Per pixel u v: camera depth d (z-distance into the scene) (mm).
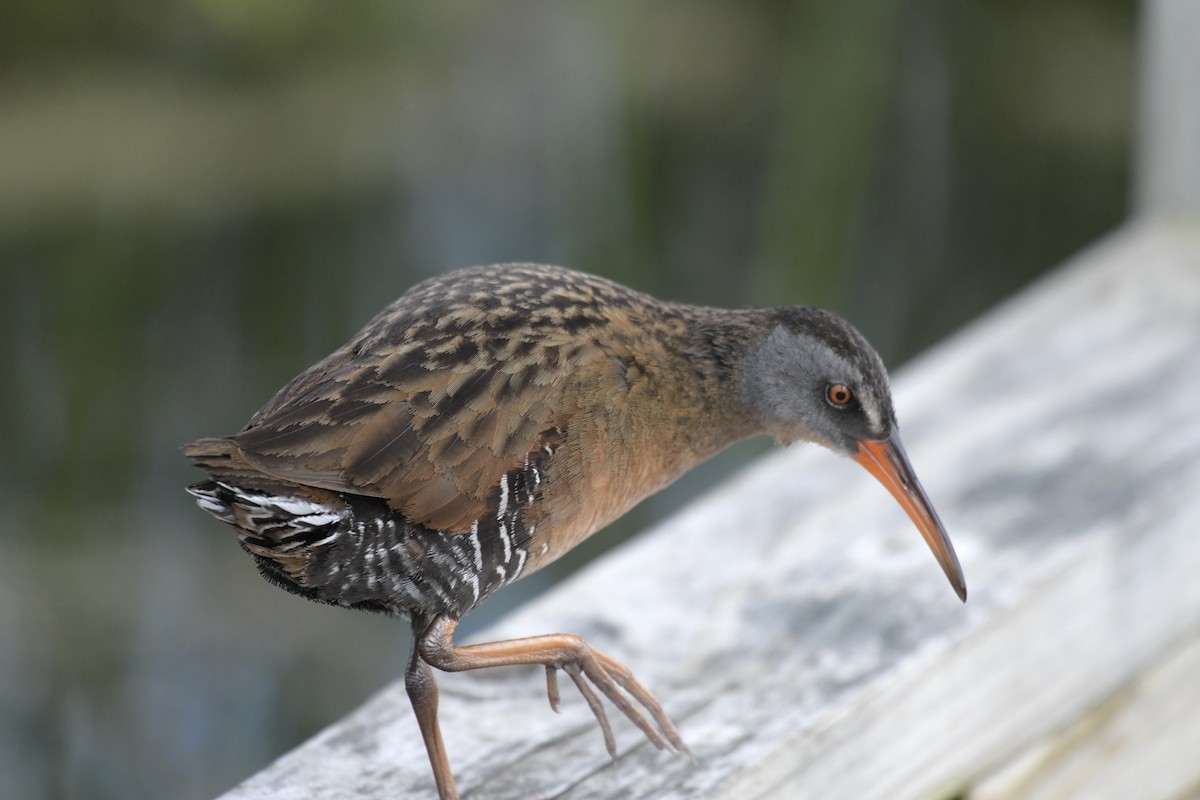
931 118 14148
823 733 4828
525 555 5043
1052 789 5602
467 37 14328
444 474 4695
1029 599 5348
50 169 13547
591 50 13977
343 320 13734
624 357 5270
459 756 4875
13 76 13945
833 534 5895
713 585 5648
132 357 13594
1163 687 5902
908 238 14289
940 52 14078
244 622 12281
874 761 5027
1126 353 7168
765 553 5805
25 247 13570
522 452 4852
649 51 13875
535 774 4777
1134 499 5836
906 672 5035
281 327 13805
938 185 14273
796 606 5461
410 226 14094
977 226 14336
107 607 12141
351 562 4750
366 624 12422
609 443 5184
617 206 13570
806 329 5859
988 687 5301
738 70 14000
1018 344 7348
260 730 11648
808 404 5879
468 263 13742
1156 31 8227
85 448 13141
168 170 13695
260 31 13727
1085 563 5531
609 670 4926
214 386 13461
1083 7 13977
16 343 13492
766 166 13945
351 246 14016
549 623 5480
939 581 5500
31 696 11617
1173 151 8273
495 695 5223
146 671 11852
